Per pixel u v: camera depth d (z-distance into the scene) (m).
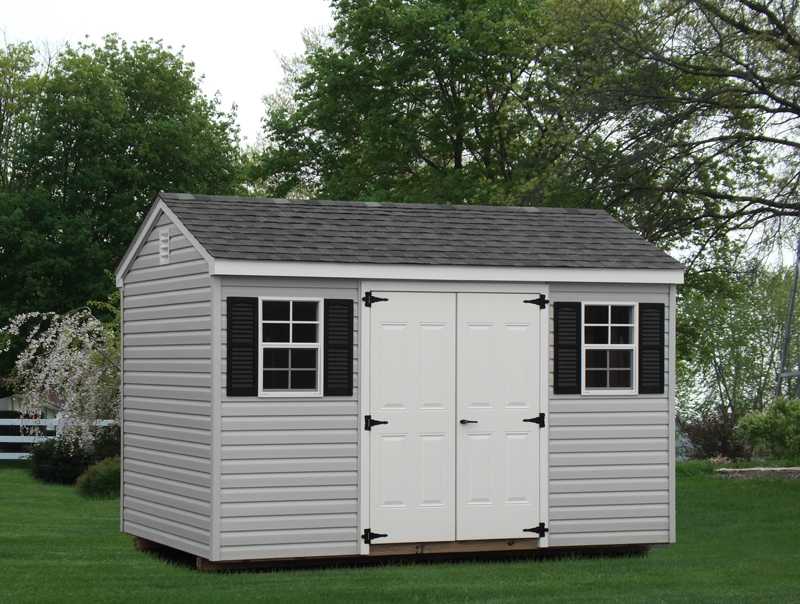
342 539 13.66
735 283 33.12
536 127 33.91
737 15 23.97
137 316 15.56
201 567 13.68
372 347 13.87
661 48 24.42
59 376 26.66
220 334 13.29
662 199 24.58
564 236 15.66
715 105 23.98
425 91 36.09
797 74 23.30
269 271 13.37
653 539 15.01
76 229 38.47
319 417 13.62
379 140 36.19
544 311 14.60
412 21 34.28
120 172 39.97
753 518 19.33
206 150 42.22
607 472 14.84
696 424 32.00
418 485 14.01
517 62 34.22
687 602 11.77
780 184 24.55
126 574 13.45
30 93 42.44
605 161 24.19
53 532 18.00
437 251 14.39
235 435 13.30
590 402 14.82
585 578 13.24
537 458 14.53
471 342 14.30
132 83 42.50
